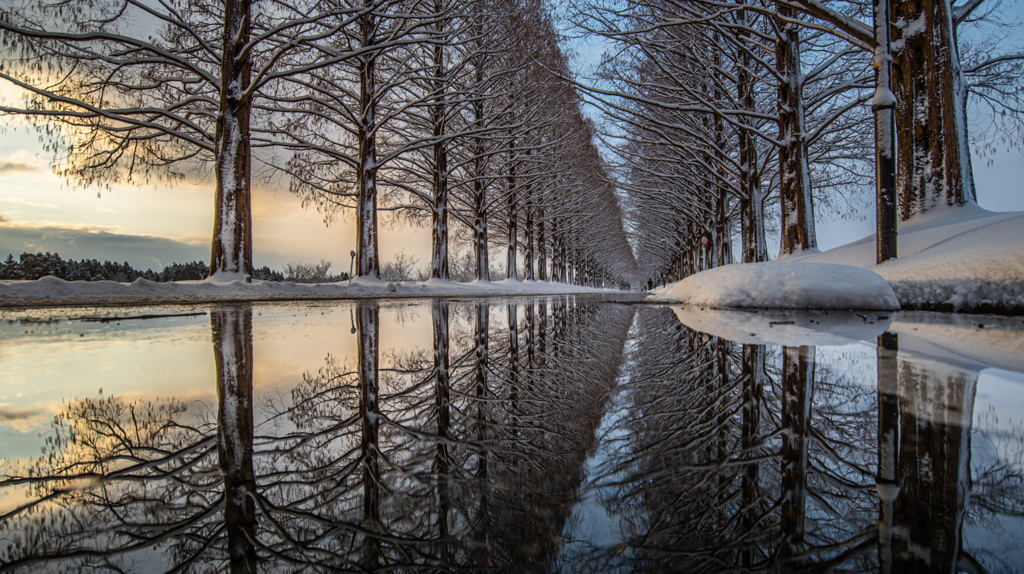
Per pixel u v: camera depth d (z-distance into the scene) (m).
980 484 0.96
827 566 0.69
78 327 4.36
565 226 41.38
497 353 3.40
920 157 8.90
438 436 1.44
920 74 8.91
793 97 12.30
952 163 8.53
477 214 25.75
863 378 2.07
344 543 0.81
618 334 4.74
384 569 0.73
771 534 0.79
